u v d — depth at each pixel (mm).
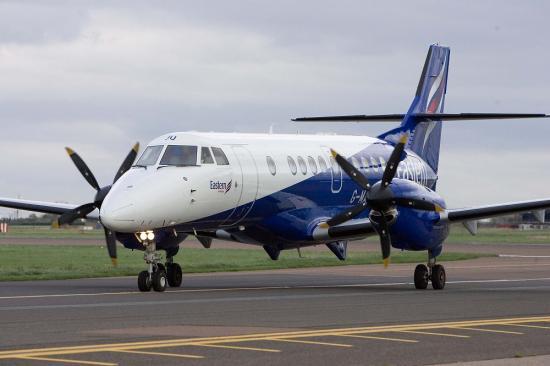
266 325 41094
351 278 81375
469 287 69875
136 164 63188
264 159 68000
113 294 58656
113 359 31672
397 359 32094
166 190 60812
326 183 72438
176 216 61562
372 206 63844
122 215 58656
